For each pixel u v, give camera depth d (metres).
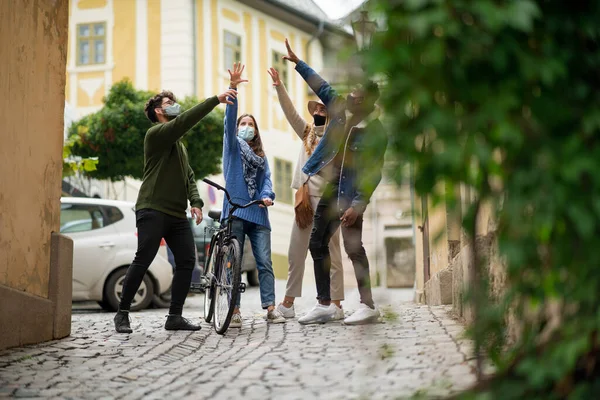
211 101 8.65
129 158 24.92
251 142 9.40
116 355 6.99
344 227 8.06
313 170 8.55
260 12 37.81
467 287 3.93
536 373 3.58
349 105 3.54
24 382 5.74
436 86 3.33
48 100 8.06
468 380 4.78
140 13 35.09
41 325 7.74
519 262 3.55
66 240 8.20
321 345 7.00
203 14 35.19
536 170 3.46
